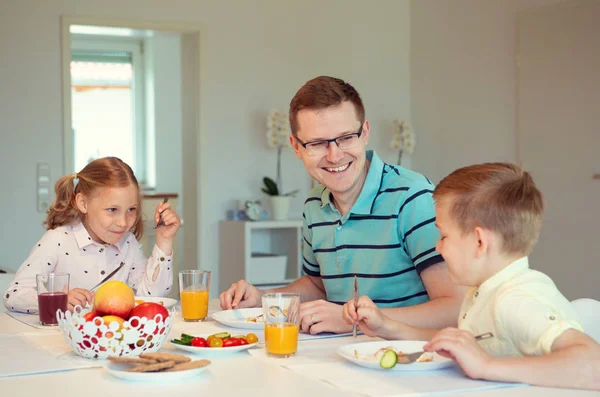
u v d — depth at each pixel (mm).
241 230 4883
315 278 2156
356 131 1812
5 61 4629
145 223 3014
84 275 2236
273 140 5129
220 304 2018
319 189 2061
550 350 1189
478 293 1322
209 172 5117
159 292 2193
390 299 1902
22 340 1616
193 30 5059
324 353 1463
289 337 1419
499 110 4887
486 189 1290
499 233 1283
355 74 5562
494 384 1190
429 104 5535
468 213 1296
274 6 5297
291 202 5359
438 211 1353
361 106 1835
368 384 1201
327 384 1209
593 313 1603
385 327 1519
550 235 4473
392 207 1864
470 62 5125
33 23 4684
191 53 5168
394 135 5473
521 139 4688
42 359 1409
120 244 2314
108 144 7688
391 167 1977
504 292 1270
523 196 1285
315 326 1668
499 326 1262
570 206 4340
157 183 7449
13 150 4660
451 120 5316
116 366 1327
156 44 7398
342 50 5516
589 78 4215
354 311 1522
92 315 1444
